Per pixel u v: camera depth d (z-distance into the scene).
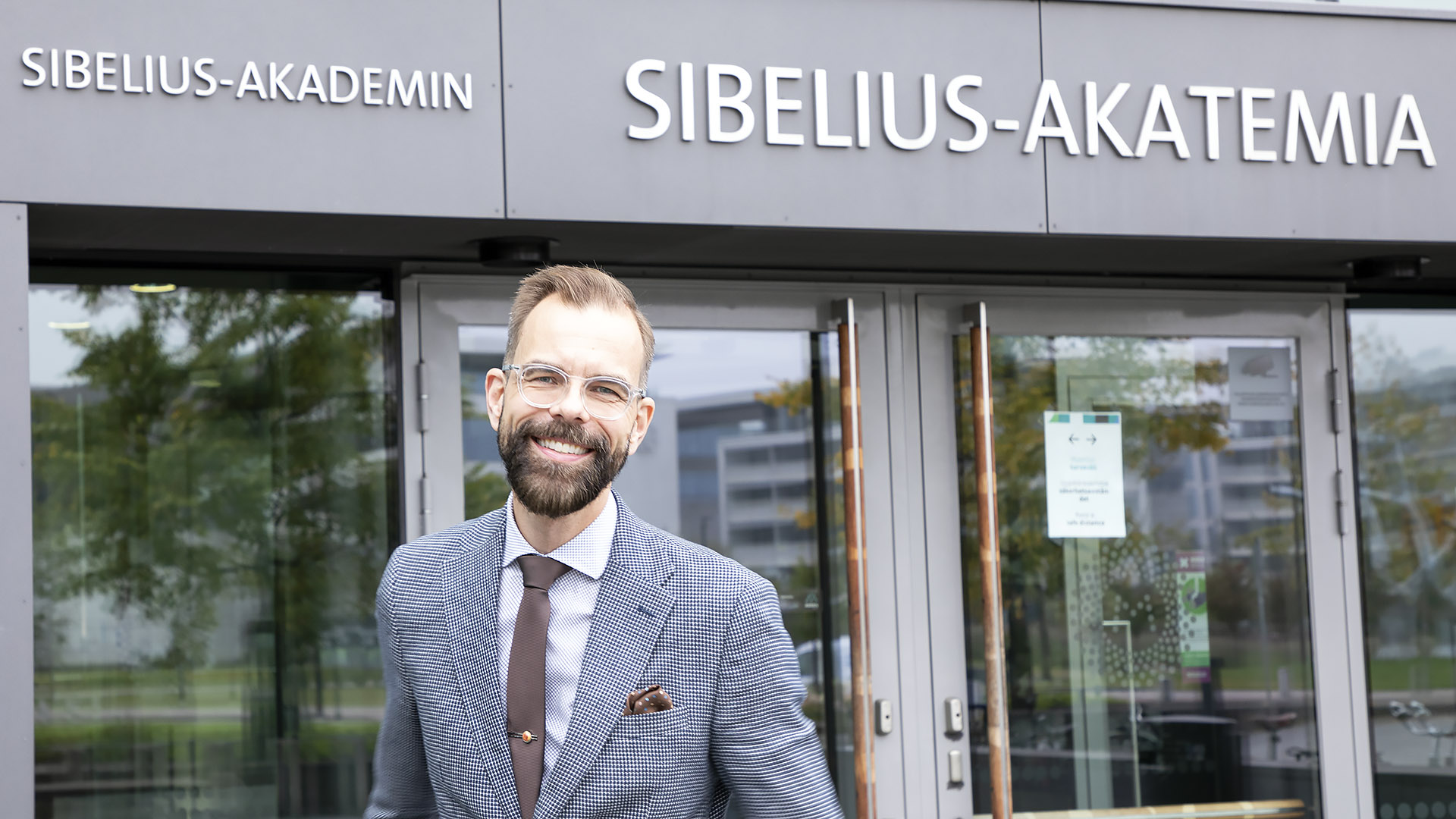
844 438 4.35
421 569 2.17
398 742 2.24
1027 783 4.60
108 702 4.02
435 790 2.14
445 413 4.12
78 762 3.99
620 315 2.02
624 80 3.58
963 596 4.54
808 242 3.91
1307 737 4.81
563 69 3.54
